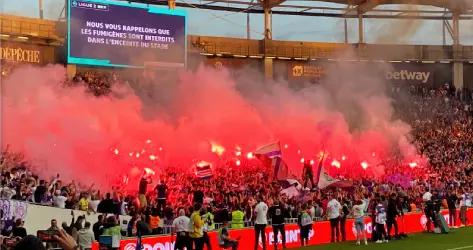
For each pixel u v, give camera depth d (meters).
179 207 21.56
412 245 20.77
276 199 23.58
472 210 28.58
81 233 15.48
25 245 4.15
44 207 17.84
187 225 17.14
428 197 25.27
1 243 6.09
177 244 17.20
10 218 16.97
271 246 20.58
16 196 18.66
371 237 22.64
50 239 4.66
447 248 19.94
